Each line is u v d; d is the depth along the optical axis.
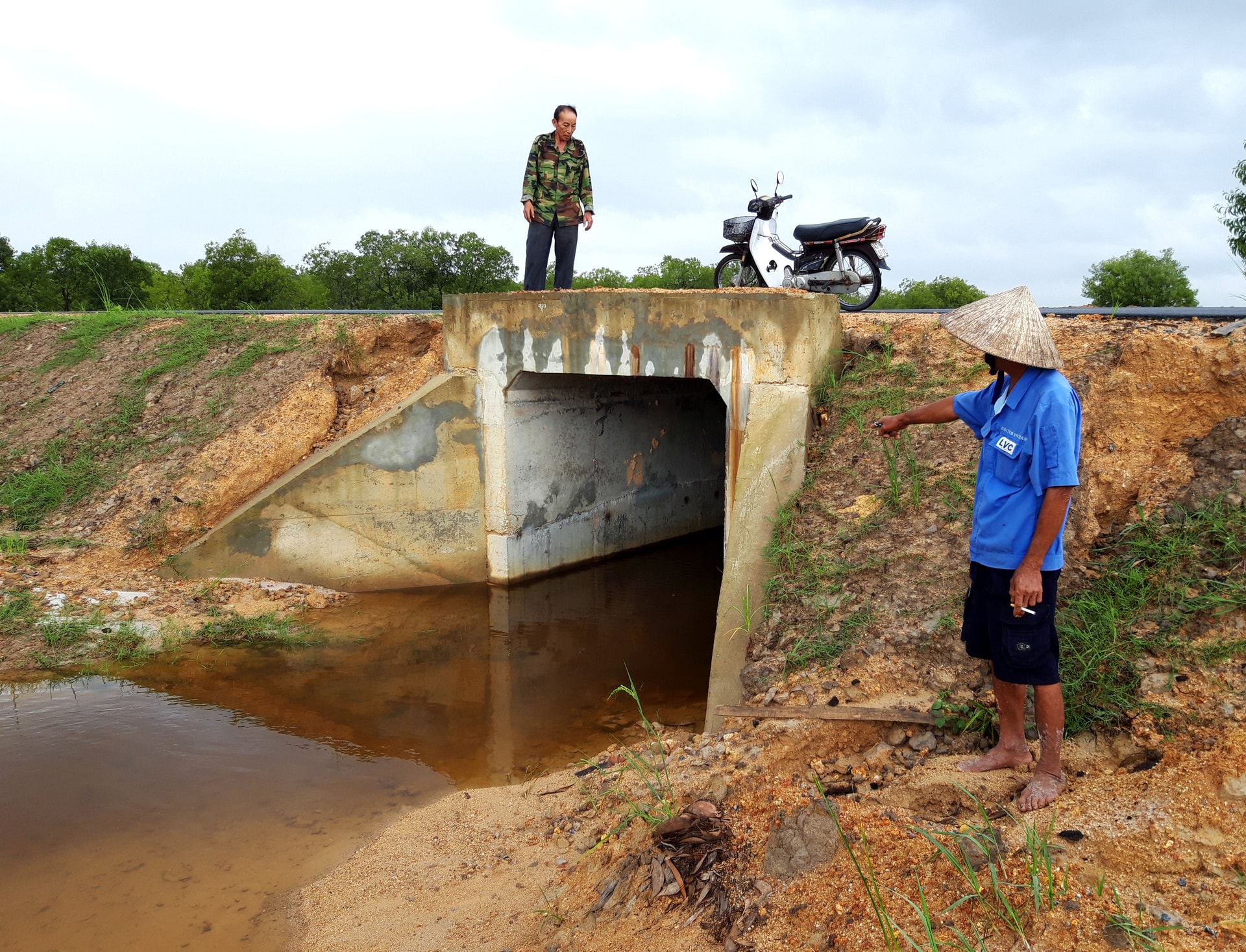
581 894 4.17
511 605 10.14
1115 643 4.53
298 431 10.73
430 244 35.72
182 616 8.94
